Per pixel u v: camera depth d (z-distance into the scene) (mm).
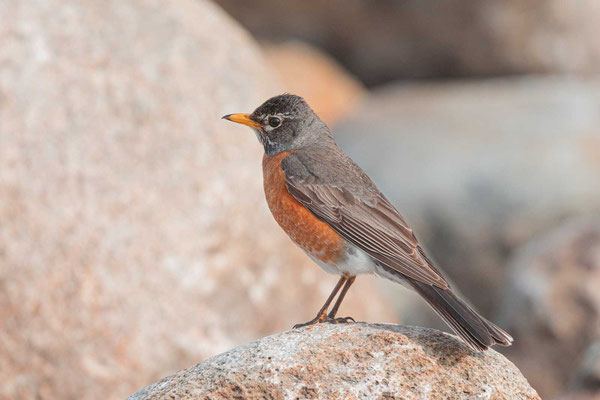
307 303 13703
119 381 12273
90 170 12844
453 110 23031
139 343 12438
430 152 21344
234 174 13570
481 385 8148
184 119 13641
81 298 12297
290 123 11156
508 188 20297
